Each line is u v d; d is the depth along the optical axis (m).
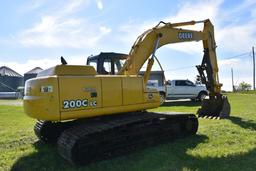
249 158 6.05
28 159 6.48
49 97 5.96
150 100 7.46
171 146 7.18
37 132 8.01
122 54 8.17
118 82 6.88
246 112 13.36
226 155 6.28
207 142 7.52
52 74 6.26
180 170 5.46
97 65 7.78
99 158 6.26
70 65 6.39
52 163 6.19
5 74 45.22
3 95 36.41
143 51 8.11
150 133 7.27
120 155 6.58
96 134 6.21
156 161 6.04
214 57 11.21
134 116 7.29
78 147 5.88
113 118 7.09
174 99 20.67
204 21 10.89
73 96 6.16
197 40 10.22
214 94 11.44
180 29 9.43
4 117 13.43
